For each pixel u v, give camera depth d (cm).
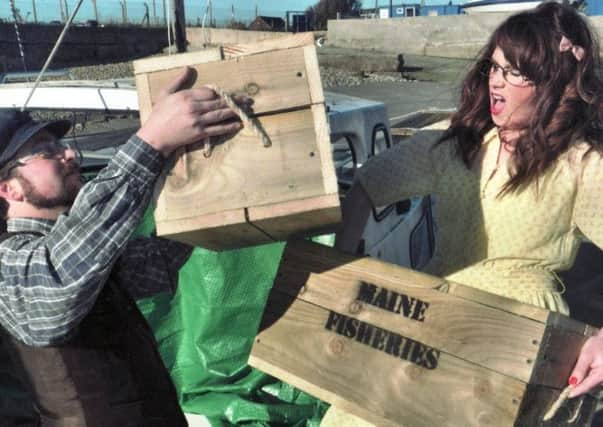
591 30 168
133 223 145
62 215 147
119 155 144
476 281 183
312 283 180
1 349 198
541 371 153
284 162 155
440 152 188
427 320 165
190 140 150
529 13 168
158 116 146
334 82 1920
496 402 154
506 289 179
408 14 4350
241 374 251
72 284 141
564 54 161
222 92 151
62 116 311
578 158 166
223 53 158
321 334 177
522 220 173
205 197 156
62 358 155
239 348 247
